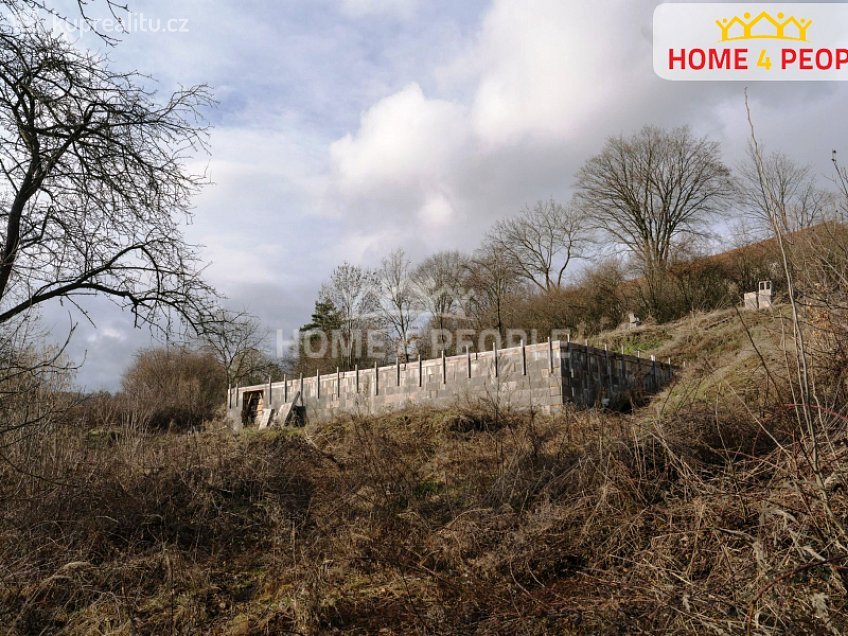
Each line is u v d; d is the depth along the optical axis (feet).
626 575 17.87
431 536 24.53
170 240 33.99
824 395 19.63
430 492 30.91
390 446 37.40
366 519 27.04
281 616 20.29
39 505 26.84
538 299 127.75
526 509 25.32
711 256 108.99
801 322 21.17
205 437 46.93
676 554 17.93
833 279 21.30
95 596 22.77
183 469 33.04
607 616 16.25
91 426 38.50
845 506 14.88
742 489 18.47
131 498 29.12
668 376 69.77
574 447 29.17
